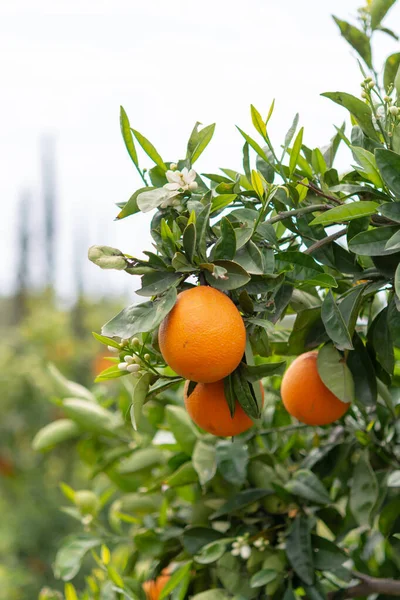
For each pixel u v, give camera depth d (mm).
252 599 1538
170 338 1281
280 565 1519
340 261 1428
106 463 1762
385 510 1552
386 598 1592
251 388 1337
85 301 6180
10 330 5945
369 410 1604
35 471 4980
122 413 1762
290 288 1368
